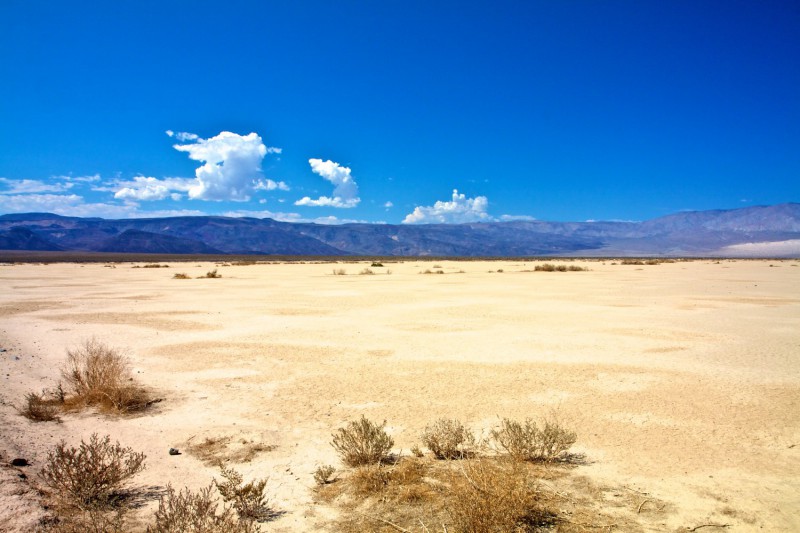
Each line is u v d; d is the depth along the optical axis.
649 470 5.77
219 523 4.46
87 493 5.04
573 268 53.62
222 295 26.95
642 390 8.96
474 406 8.16
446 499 5.04
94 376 8.70
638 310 19.77
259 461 6.15
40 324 16.94
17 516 4.60
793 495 5.16
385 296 25.78
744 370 10.32
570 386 9.26
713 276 41.81
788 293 26.19
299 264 89.75
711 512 4.80
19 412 7.64
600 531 4.45
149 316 18.77
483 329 15.52
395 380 9.77
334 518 4.77
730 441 6.62
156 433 7.09
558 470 5.77
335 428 7.26
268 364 11.17
